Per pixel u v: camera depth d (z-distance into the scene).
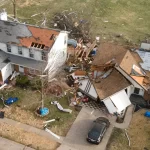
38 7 64.75
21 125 35.12
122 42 52.81
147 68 41.06
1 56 41.59
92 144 33.22
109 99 37.16
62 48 43.28
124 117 36.94
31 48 40.56
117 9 66.31
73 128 35.12
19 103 38.09
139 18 62.84
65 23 56.00
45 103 38.28
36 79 40.41
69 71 44.03
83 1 68.69
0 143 32.75
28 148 32.38
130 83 38.53
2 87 40.41
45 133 34.31
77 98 39.16
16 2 66.38
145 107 38.59
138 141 33.91
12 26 42.22
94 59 42.53
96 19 60.88
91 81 39.56
